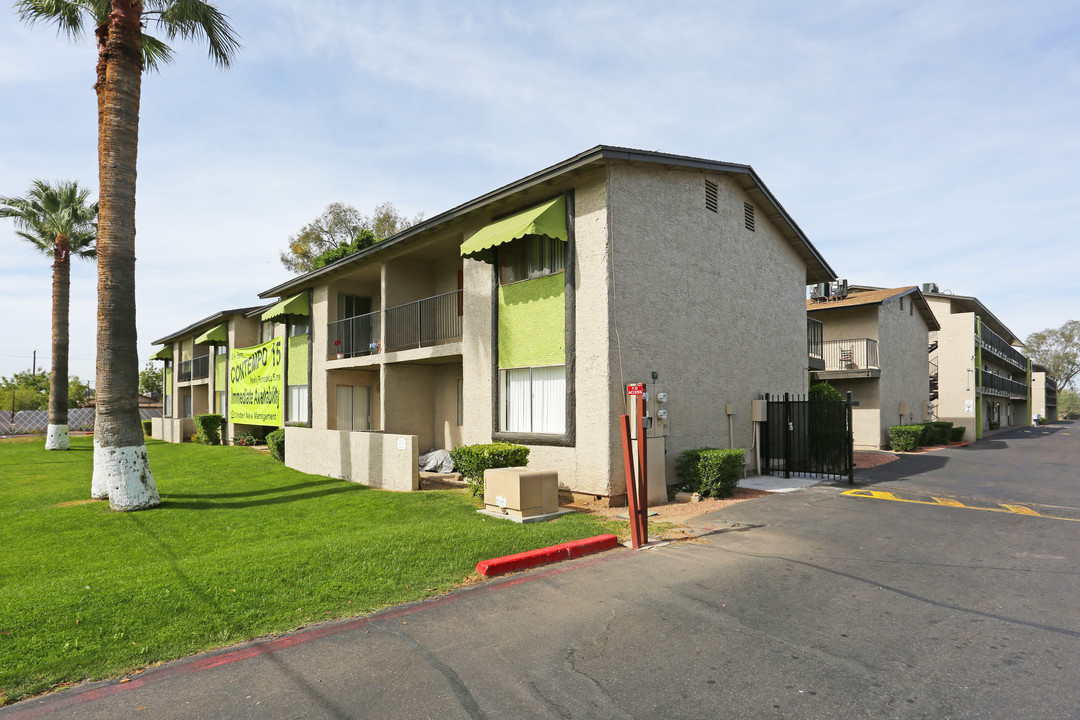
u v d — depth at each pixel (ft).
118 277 36.27
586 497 35.86
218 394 97.50
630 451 25.93
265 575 20.68
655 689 13.00
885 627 16.43
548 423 38.96
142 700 12.76
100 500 38.55
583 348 36.24
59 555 25.94
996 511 32.91
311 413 66.13
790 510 33.30
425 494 39.19
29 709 12.48
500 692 12.91
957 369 105.29
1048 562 22.85
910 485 43.04
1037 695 12.66
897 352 88.07
